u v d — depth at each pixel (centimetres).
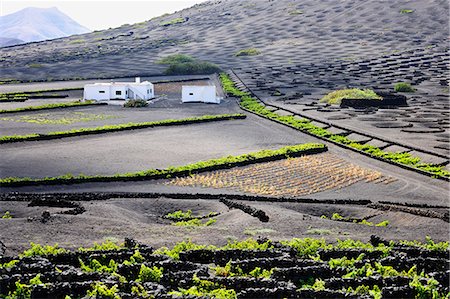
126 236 4853
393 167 8388
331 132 10775
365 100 13812
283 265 3766
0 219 5216
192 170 7750
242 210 6028
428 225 5647
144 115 12850
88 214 5622
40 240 4569
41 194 6600
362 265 3816
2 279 3189
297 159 8688
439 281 3600
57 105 13750
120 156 8594
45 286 3078
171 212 6334
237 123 11900
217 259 3981
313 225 5531
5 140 9362
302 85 17538
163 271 3575
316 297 3139
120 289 3120
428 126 11188
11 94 15750
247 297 3116
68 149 9031
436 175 7788
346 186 7400
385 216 6153
